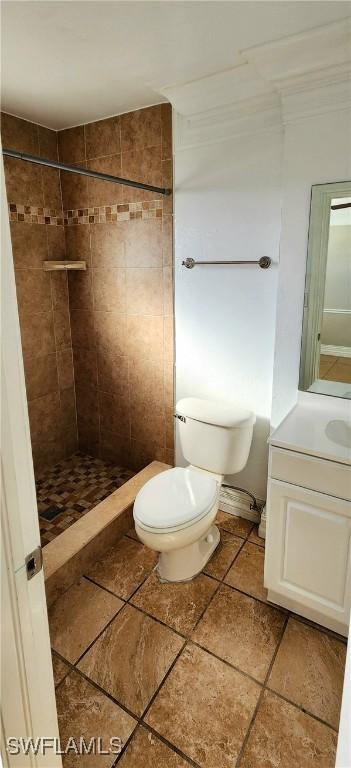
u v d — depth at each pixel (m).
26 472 0.71
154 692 1.37
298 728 1.26
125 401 2.65
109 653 1.50
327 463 1.37
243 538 2.12
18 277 2.39
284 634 1.57
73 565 1.81
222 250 2.00
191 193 2.02
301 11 1.20
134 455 2.74
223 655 1.49
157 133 2.04
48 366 2.70
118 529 2.11
